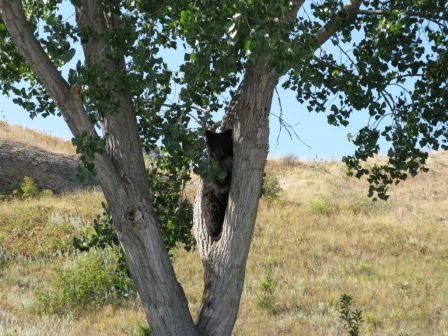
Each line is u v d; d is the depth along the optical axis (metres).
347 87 10.02
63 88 7.79
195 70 7.16
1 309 18.14
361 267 23.25
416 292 20.48
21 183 33.72
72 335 16.25
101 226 10.40
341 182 41.84
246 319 17.56
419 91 10.07
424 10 9.40
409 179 41.25
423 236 29.09
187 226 10.81
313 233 28.23
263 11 6.61
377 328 16.97
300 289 20.52
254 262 23.73
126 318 17.80
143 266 8.48
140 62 7.48
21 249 24.39
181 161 9.19
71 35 7.46
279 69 6.75
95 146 7.67
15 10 7.57
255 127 8.52
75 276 19.53
